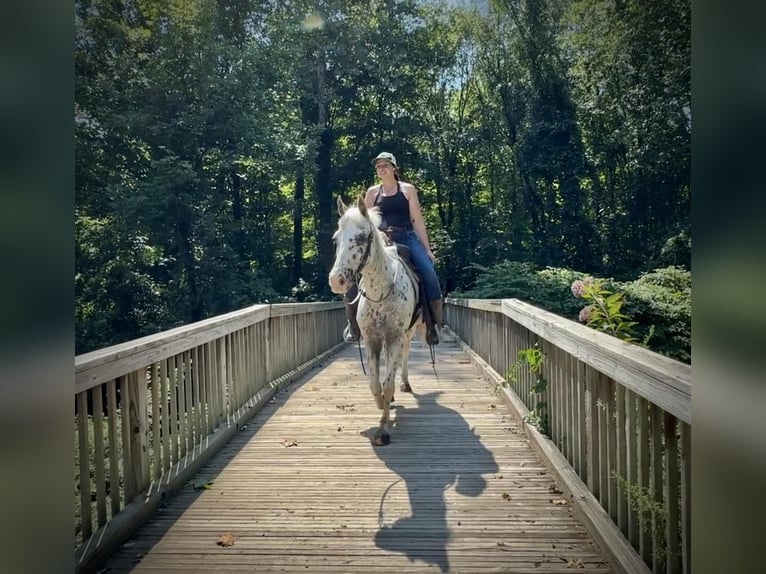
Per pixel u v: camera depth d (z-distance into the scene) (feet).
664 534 7.18
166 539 9.66
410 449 14.56
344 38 77.15
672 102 64.64
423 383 23.99
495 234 86.79
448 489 11.78
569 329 10.88
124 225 48.42
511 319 19.61
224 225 57.26
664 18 64.34
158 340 11.39
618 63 69.97
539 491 11.62
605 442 9.77
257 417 18.10
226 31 67.77
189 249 54.03
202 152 55.77
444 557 8.93
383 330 15.10
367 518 10.42
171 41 53.26
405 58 82.58
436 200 93.45
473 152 90.89
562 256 76.54
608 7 69.36
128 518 9.73
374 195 18.13
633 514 8.24
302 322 28.53
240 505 11.10
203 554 9.12
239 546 9.37
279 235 83.76
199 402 14.11
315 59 77.77
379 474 12.74
